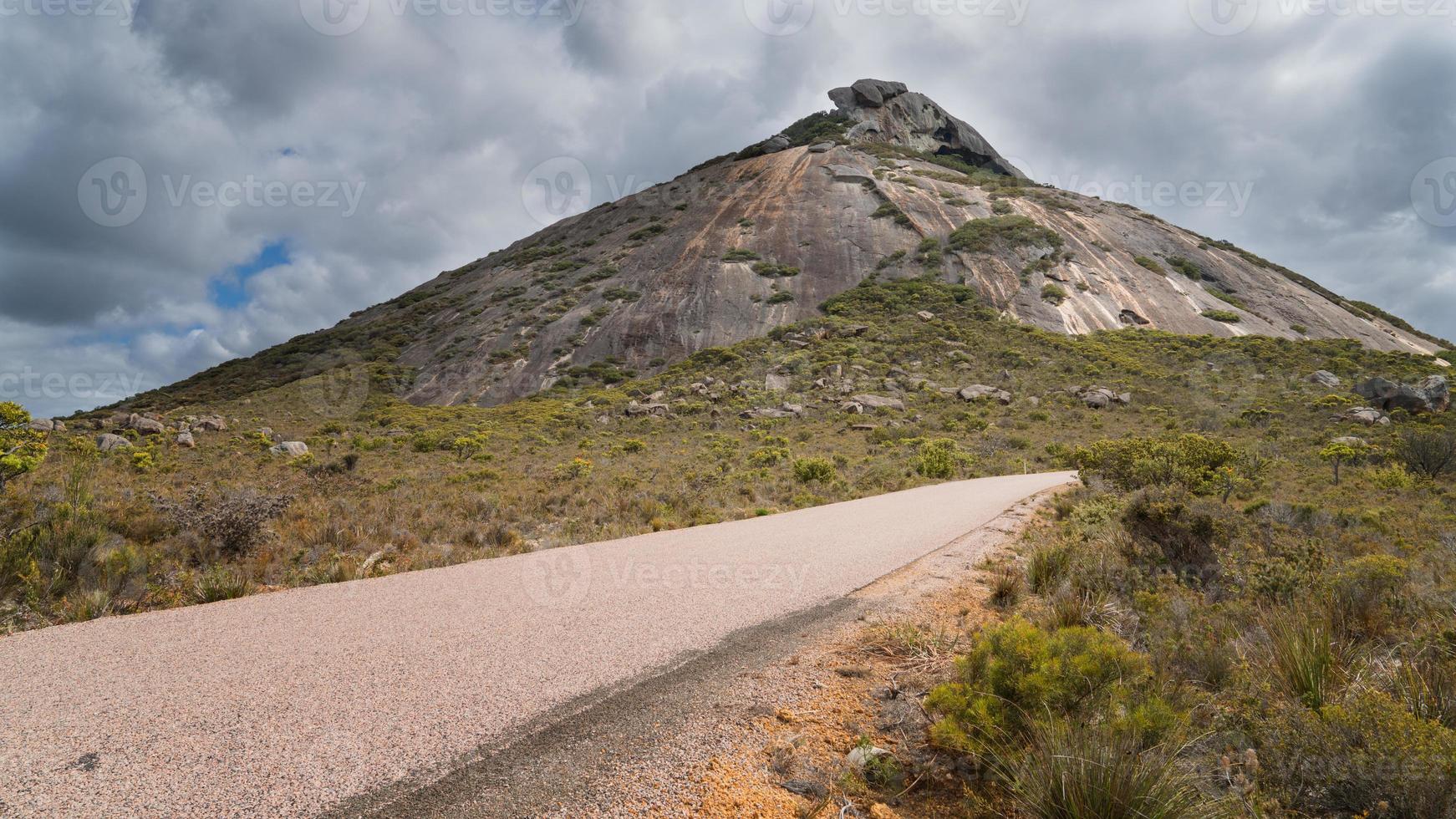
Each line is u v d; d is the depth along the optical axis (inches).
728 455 1111.0
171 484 644.7
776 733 115.0
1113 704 109.8
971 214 3759.8
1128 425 1553.9
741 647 160.1
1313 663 134.2
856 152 5073.8
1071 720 106.8
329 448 1282.0
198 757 99.6
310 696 124.6
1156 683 123.0
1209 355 2249.0
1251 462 824.3
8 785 90.1
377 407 2089.1
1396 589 186.9
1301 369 2073.1
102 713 115.1
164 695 123.8
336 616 183.8
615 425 1720.0
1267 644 152.1
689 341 2746.1
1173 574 236.2
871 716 124.3
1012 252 3228.3
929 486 730.2
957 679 135.8
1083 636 125.6
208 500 393.4
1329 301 3528.5
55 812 83.7
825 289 3085.6
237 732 108.5
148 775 94.0
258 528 319.3
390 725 112.6
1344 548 321.7
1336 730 100.6
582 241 4411.9
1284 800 95.0
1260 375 2018.9
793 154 5128.0
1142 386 1914.4
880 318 2682.1
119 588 223.1
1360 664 140.7
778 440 1289.4
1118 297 2918.3
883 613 194.1
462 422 1786.4
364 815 85.9
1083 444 1306.6
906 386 2005.4
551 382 2487.7
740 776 100.4
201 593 221.5
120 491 493.7
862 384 1996.8
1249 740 110.7
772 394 1916.8
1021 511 445.1
